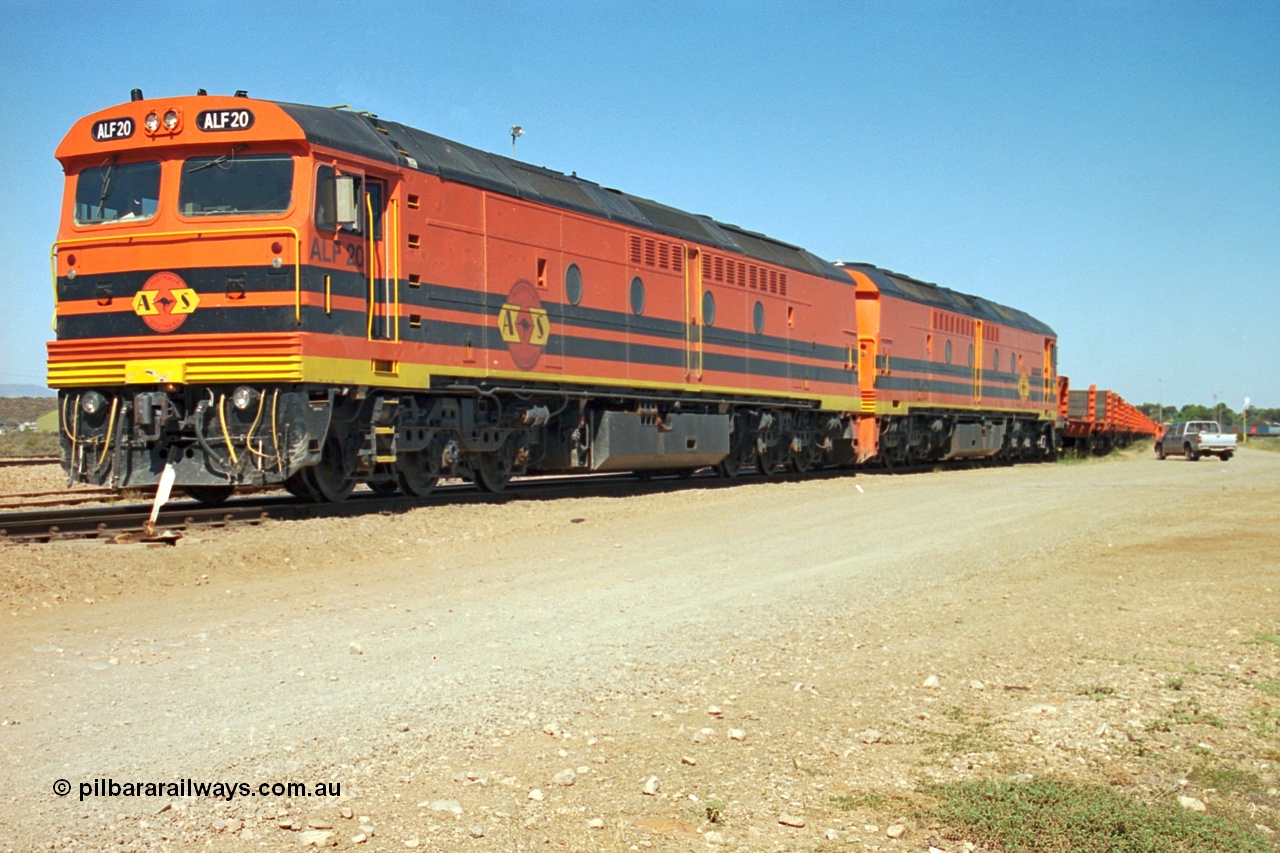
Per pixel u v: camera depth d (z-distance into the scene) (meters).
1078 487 23.66
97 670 6.93
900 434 31.08
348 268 13.59
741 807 5.12
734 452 23.94
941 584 11.26
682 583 10.97
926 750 5.99
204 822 4.68
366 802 4.98
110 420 13.18
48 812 4.72
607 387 19.03
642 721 6.39
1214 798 5.39
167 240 12.92
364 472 14.63
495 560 12.01
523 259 16.91
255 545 11.28
